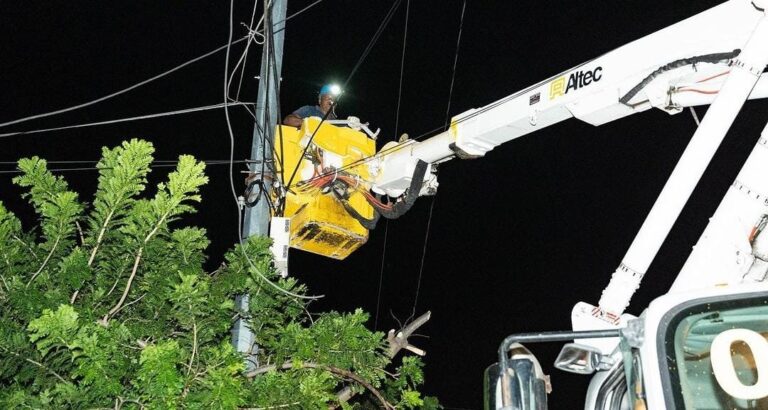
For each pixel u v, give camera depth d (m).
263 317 6.43
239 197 7.50
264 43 7.74
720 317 3.79
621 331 3.81
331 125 7.95
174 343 4.91
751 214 4.70
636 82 5.62
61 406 5.32
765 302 3.80
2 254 5.57
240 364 5.28
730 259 4.63
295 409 5.70
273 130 7.73
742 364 3.75
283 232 7.43
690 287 4.67
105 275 5.96
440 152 7.14
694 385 3.65
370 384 6.36
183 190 5.69
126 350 5.41
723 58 5.12
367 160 7.73
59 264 5.74
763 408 3.61
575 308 4.75
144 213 5.74
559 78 6.11
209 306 5.77
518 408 3.71
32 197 5.83
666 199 4.69
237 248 6.34
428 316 7.20
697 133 4.70
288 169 7.83
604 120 6.00
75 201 5.81
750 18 4.98
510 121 6.45
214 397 5.08
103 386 4.96
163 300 5.94
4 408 5.23
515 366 3.88
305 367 6.14
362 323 6.39
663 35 5.43
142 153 5.73
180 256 6.15
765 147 4.72
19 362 5.43
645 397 3.68
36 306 5.44
